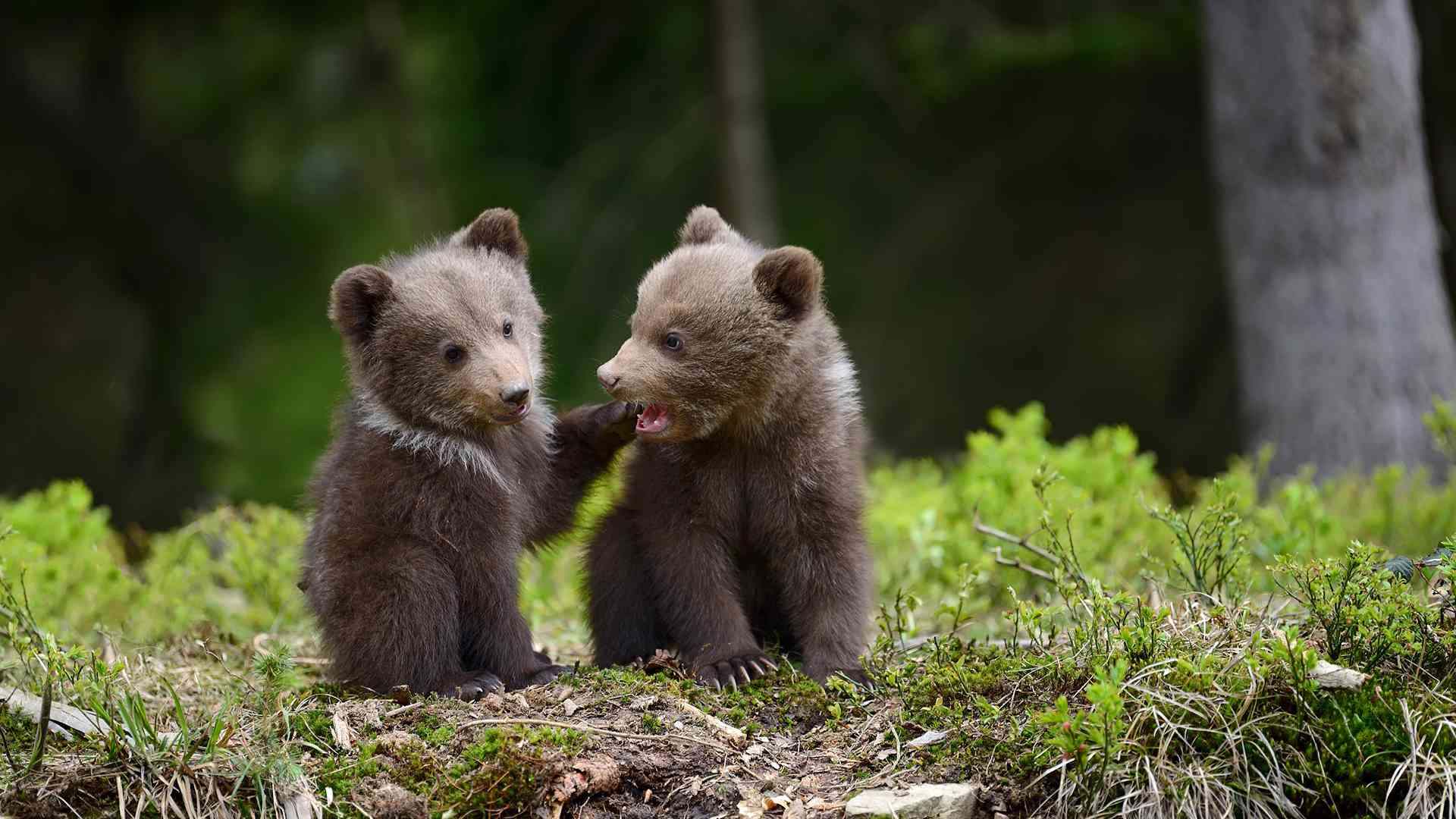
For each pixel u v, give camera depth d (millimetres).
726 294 9070
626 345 9156
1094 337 29328
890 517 12836
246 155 35875
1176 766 7492
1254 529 10375
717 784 7875
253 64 34469
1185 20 26250
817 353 9367
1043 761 7684
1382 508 12078
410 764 7992
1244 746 7566
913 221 30391
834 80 29844
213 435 31656
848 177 30812
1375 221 15453
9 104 31781
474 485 9039
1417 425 15508
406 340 9062
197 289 33375
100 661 8773
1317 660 7805
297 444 31016
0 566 10227
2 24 31109
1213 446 27594
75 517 12633
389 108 36594
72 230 33250
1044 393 29734
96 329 33969
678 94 29828
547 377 10086
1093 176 29094
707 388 9000
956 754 7934
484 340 9070
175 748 7957
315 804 7703
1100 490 12102
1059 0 28609
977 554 11219
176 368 32406
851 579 9227
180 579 11984
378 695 8977
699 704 8625
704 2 27641
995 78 28562
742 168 26281
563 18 28859
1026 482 11805
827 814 7574
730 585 9352
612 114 30359
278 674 8727
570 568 13562
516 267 9914
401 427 9156
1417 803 7340
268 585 12094
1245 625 8523
